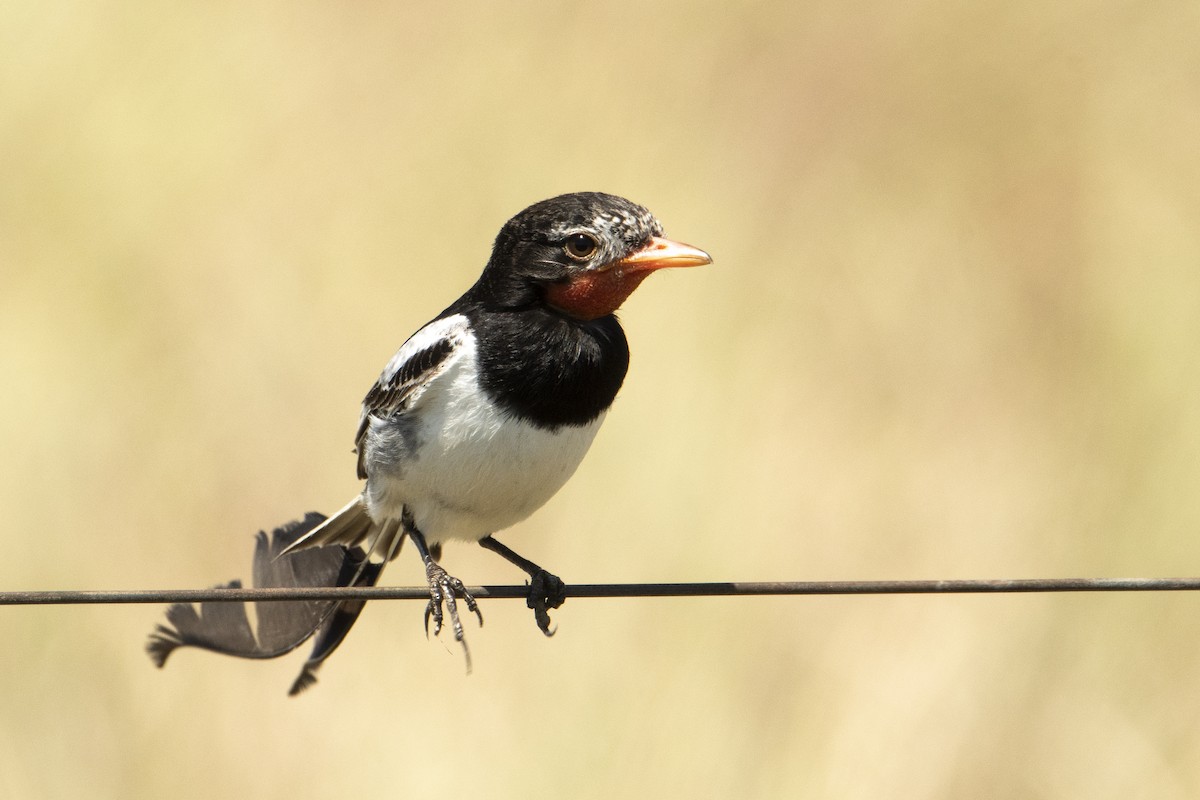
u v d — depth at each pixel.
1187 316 19.08
